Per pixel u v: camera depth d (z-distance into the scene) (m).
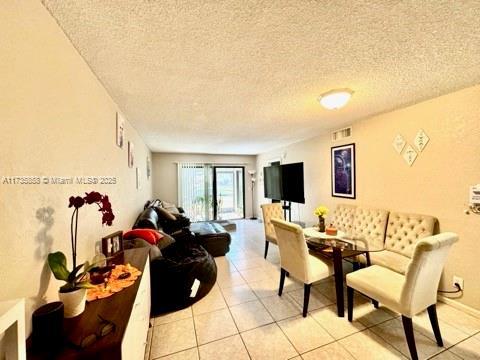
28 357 0.74
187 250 2.76
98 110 1.73
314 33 1.23
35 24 0.93
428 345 1.64
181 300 2.11
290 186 4.35
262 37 1.26
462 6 1.04
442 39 1.30
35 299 0.90
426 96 2.23
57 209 1.10
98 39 1.24
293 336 1.76
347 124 3.33
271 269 3.12
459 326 1.85
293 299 2.31
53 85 1.07
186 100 2.23
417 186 2.46
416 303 1.51
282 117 2.91
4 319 0.52
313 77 1.77
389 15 1.10
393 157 2.71
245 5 1.01
